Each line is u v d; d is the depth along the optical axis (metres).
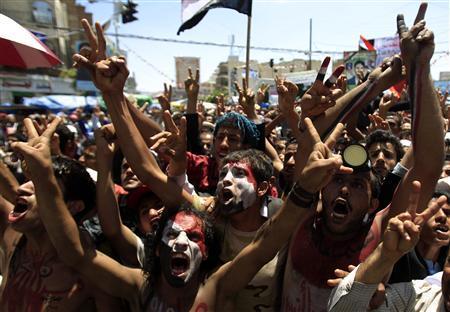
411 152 2.24
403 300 1.88
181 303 1.96
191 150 4.11
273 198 2.42
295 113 2.56
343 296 1.62
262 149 3.48
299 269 2.02
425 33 1.77
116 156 3.55
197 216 2.06
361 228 2.00
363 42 15.55
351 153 1.95
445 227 2.38
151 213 2.44
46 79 23.94
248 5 5.12
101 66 2.23
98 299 2.14
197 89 4.16
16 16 22.86
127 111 2.32
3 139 10.35
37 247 2.19
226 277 1.94
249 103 4.47
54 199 1.94
